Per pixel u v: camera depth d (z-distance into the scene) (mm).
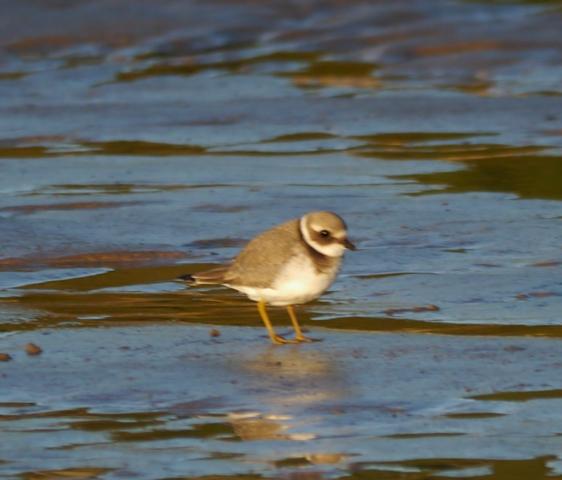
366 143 21797
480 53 29578
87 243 15156
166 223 16203
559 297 12781
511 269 13898
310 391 10086
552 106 24422
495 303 12633
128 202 17516
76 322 12164
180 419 9562
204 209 17031
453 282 13414
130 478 8539
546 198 17469
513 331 11664
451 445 9031
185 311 12586
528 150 20766
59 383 10328
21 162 20672
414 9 33406
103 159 20828
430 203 17250
